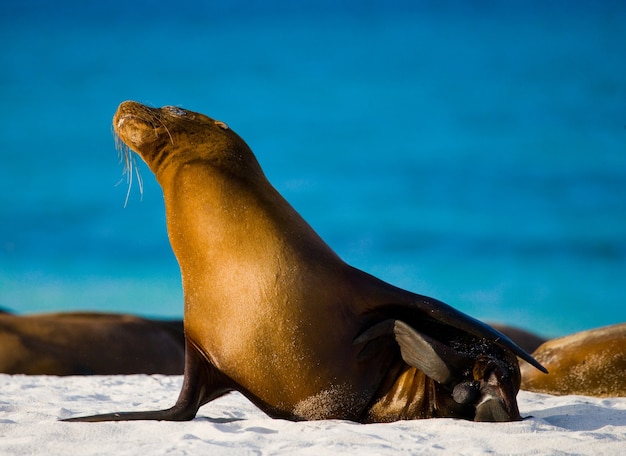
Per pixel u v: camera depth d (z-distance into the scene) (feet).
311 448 67.87
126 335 151.43
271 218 83.46
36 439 70.49
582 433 76.07
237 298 81.61
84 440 71.51
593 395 124.26
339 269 83.41
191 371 83.51
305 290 81.25
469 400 81.05
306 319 80.79
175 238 85.46
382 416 83.66
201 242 83.51
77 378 128.47
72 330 148.87
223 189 83.92
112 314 167.53
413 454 66.64
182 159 85.35
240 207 83.46
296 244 82.94
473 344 84.64
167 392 111.86
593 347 126.41
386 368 83.35
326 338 81.00
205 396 84.02
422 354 79.77
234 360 82.02
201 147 85.46
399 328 81.10
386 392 83.51
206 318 82.99
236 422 79.92
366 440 70.74
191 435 72.02
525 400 107.76
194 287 84.17
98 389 114.52
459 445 70.13
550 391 126.82
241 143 86.94
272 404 83.05
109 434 73.15
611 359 124.57
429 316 83.25
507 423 78.48
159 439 71.31
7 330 145.28
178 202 85.10
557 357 128.16
